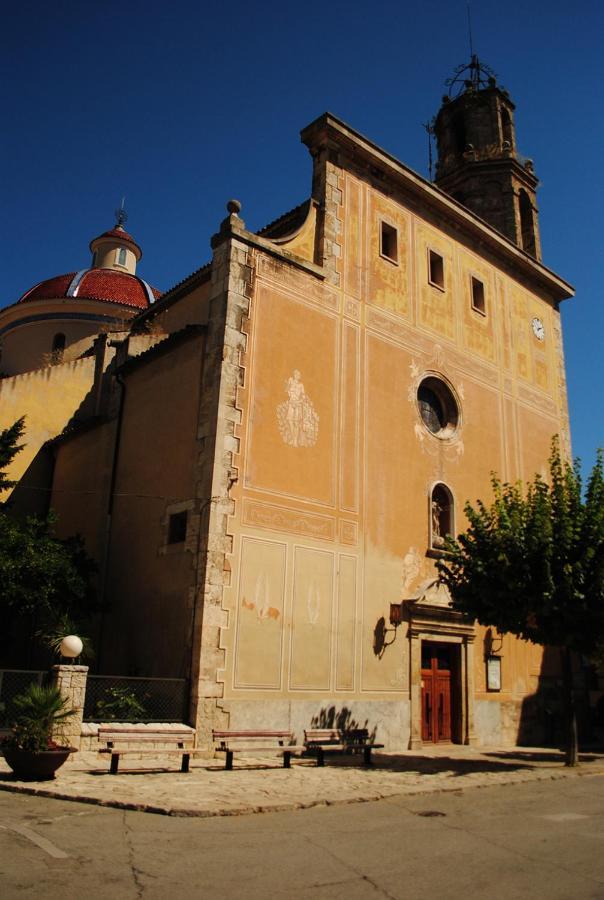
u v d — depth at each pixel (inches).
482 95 1125.1
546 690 831.7
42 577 611.8
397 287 786.8
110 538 700.0
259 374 619.5
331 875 246.8
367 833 315.0
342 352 701.9
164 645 572.4
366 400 711.1
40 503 853.8
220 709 527.5
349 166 772.6
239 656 548.4
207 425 589.9
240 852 273.4
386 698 645.3
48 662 726.5
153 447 673.0
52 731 435.8
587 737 874.1
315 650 600.7
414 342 789.2
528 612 582.9
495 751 687.7
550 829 335.6
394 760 573.3
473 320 887.1
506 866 266.7
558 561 582.2
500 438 877.8
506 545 597.0
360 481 680.4
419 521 729.0
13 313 1246.3
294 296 671.1
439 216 876.6
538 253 1074.7
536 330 997.2
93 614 674.8
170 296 800.9
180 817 330.3
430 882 242.8
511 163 1071.0
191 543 571.8
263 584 577.3
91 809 338.3
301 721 575.5
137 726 479.5
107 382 879.7
